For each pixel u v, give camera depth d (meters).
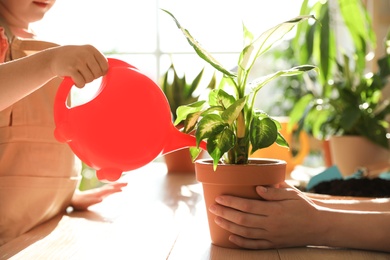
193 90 1.95
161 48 3.87
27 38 1.40
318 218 0.86
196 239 0.92
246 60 0.83
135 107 0.82
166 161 1.98
